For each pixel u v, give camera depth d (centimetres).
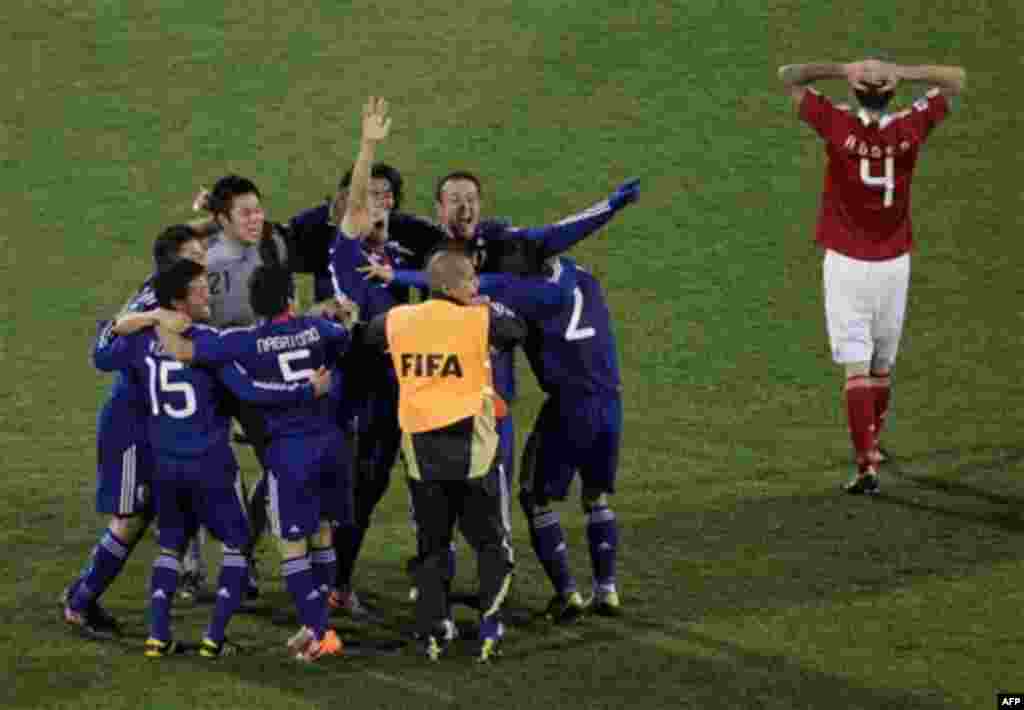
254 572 3616
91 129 6125
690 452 4366
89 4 6900
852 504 4041
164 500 3294
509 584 3416
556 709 3027
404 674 3192
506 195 5716
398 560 3794
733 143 6009
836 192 4194
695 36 6594
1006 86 6212
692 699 3064
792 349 4938
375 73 6431
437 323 3253
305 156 5934
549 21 6756
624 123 6128
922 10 6675
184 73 6444
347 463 3353
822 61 6369
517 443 4416
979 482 4156
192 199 5716
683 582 3619
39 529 3903
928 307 5144
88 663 3238
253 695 3097
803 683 3120
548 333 3459
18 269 5359
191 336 3256
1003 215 5594
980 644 3275
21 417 4538
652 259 5425
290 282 3288
